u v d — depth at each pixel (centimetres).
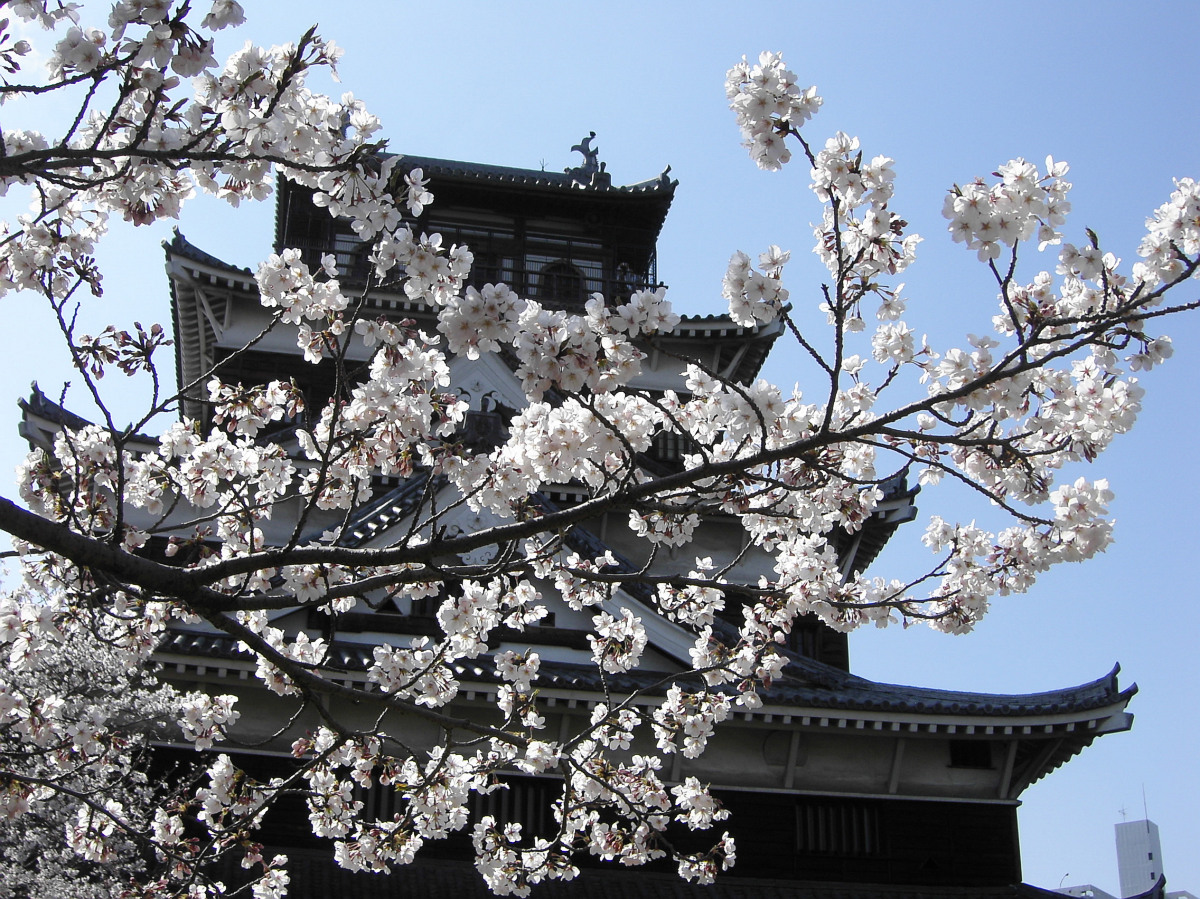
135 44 569
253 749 1642
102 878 1420
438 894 1644
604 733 941
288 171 657
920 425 745
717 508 654
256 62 633
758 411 616
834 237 636
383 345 674
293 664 704
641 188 3259
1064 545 732
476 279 3172
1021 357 639
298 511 2103
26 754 866
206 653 1575
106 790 941
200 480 805
